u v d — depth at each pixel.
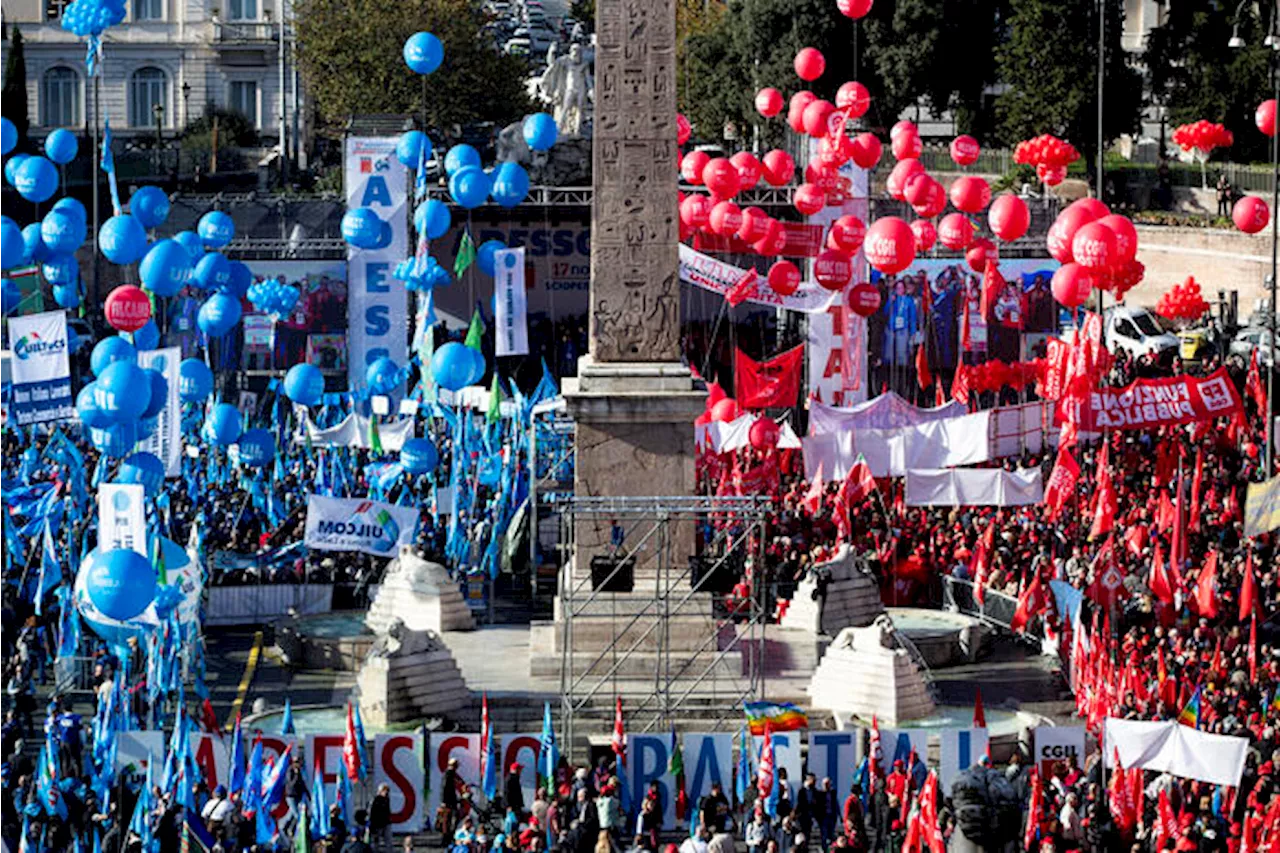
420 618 165.88
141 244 166.38
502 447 193.38
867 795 129.50
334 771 129.38
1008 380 193.88
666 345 155.38
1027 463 191.50
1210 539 175.38
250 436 174.25
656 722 142.38
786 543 172.38
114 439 147.50
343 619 171.00
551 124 197.38
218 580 175.12
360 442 189.38
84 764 135.12
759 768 127.50
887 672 142.38
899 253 179.88
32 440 198.00
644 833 121.19
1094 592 156.25
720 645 155.00
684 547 155.12
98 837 120.50
